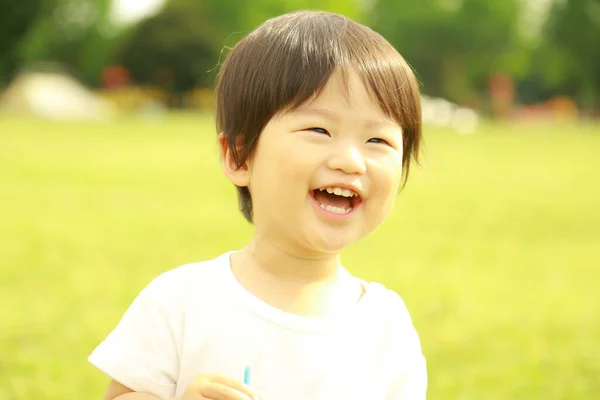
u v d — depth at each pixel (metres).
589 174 17.14
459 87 59.72
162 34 53.72
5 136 24.05
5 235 7.95
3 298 5.38
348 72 1.78
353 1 56.38
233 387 1.69
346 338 1.87
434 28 58.31
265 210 1.84
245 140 1.84
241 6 54.16
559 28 54.28
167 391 1.86
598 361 4.35
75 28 54.59
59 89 39.84
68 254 6.98
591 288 6.32
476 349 4.53
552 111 56.19
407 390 1.90
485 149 24.45
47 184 12.72
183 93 55.47
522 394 3.79
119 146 21.59
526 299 5.86
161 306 1.90
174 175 14.73
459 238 8.51
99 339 4.50
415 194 12.92
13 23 41.69
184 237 8.00
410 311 5.36
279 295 1.87
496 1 58.38
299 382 1.81
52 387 3.69
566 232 9.18
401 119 1.85
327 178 1.76
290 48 1.80
